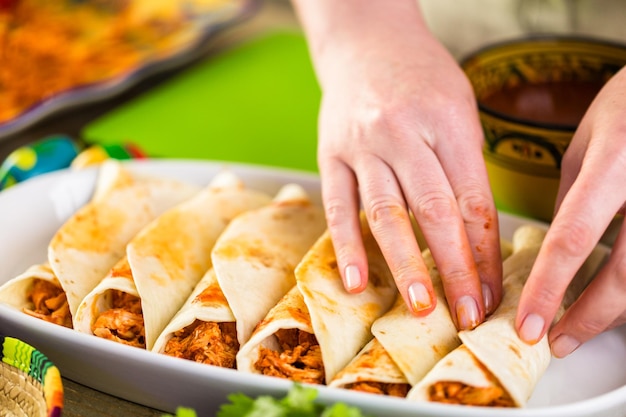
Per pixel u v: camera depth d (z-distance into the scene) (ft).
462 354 1.49
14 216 1.97
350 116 1.71
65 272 1.74
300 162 2.34
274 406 1.32
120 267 1.72
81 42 2.71
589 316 1.52
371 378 1.48
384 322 1.57
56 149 2.24
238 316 1.61
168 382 1.51
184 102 2.60
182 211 1.87
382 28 1.89
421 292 1.51
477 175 1.62
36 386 1.43
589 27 2.51
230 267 1.69
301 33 3.04
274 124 2.49
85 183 2.05
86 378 1.60
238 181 2.01
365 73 1.77
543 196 1.87
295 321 1.56
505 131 1.82
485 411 1.37
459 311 1.53
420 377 1.49
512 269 1.68
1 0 2.68
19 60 2.58
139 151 2.28
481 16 2.66
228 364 1.60
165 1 2.96
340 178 1.70
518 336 1.51
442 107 1.65
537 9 2.56
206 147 2.40
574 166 1.61
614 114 1.53
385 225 1.57
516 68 2.00
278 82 2.69
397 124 1.64
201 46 2.75
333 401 1.40
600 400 1.41
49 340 1.56
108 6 2.91
